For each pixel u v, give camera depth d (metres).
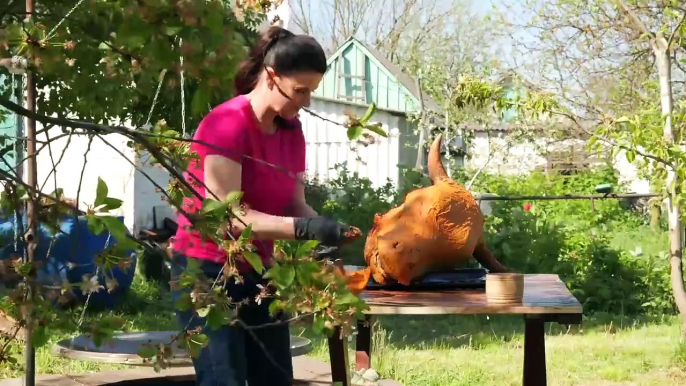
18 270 1.59
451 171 14.03
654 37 6.57
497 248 9.16
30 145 2.68
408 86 23.20
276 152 2.82
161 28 1.36
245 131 2.68
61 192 1.69
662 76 6.51
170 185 2.02
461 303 3.29
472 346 7.18
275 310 1.71
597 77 9.62
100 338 1.68
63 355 3.50
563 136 10.18
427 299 3.46
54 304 1.61
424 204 3.95
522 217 9.52
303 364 4.61
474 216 4.01
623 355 6.77
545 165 17.47
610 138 6.53
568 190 17.33
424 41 29.62
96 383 4.09
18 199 1.76
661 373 6.23
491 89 6.81
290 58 2.59
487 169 16.67
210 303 1.68
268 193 2.81
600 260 9.16
